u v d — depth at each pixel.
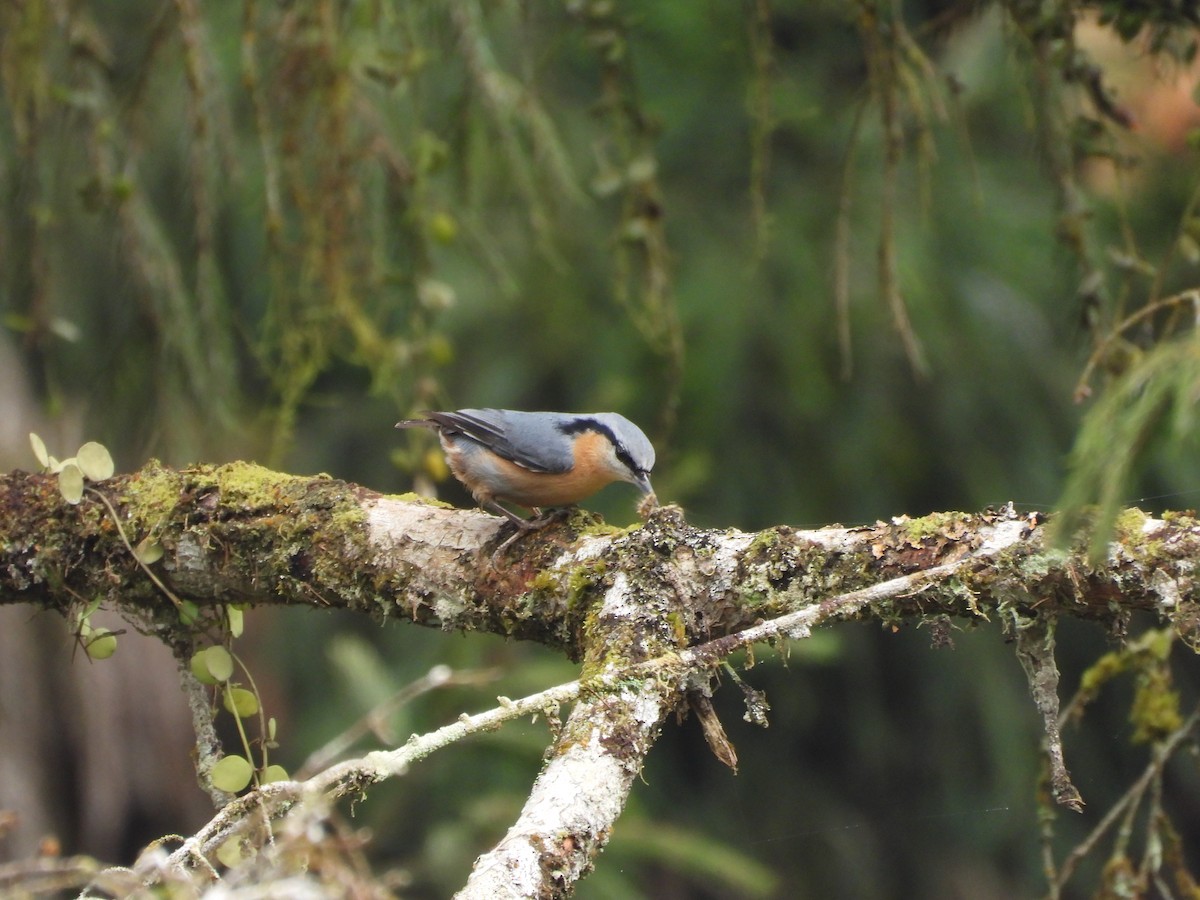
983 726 12.71
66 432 10.30
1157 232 10.12
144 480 6.69
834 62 12.66
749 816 13.16
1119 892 5.08
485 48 7.76
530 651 10.53
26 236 8.16
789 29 12.70
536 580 5.96
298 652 12.55
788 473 12.11
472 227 8.23
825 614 5.24
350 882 3.47
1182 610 5.01
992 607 5.33
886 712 13.16
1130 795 5.25
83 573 6.63
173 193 9.99
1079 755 13.04
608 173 7.92
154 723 11.97
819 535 5.61
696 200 12.80
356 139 7.91
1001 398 12.30
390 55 7.37
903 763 13.16
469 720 4.88
